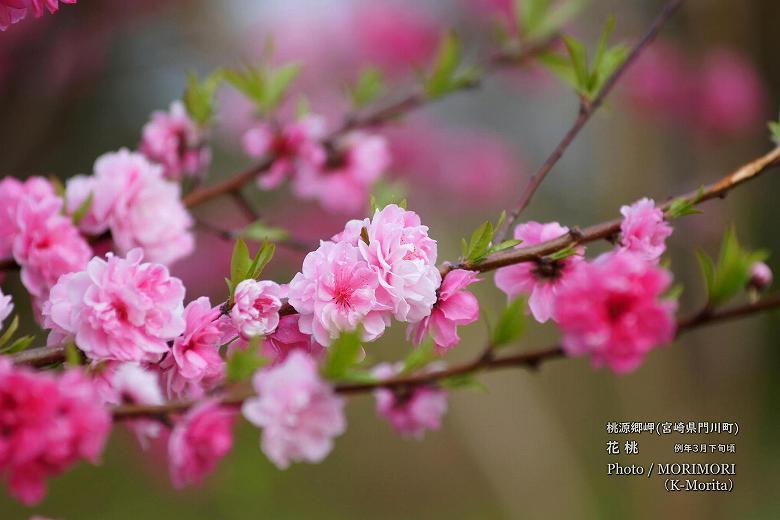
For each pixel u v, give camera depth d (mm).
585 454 3152
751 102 2930
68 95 2477
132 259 1134
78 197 1263
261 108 1386
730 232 1154
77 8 2438
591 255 2543
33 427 1079
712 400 2693
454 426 3178
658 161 2820
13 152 2367
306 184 1427
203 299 1139
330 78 2877
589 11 2775
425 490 3076
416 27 2912
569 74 1330
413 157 2963
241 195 1388
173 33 2705
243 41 2826
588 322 1118
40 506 2451
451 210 3102
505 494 2695
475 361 1156
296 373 1122
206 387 1147
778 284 3225
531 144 3320
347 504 2918
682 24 2955
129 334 1125
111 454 2561
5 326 1919
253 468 2369
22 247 1223
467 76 1419
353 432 3211
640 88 2840
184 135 1353
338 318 1114
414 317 1119
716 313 1158
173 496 2447
